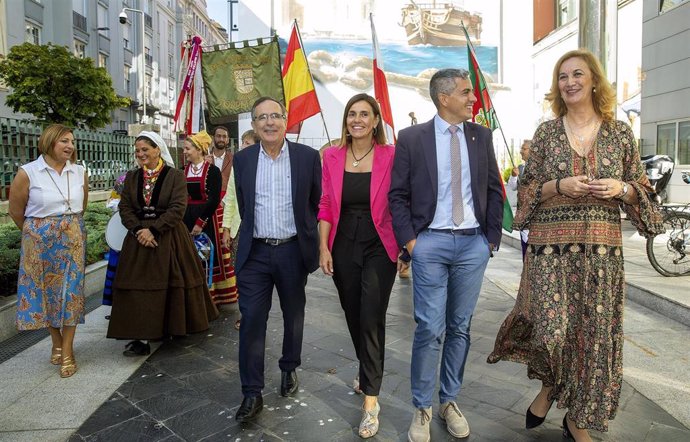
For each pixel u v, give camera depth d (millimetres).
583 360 2658
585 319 2648
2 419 3223
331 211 3217
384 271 3139
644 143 14914
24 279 3869
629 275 6008
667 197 13789
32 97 13672
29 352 4402
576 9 18312
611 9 11695
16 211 3883
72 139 3984
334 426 3125
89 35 28109
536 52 19922
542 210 2793
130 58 34219
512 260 8359
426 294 2895
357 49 18219
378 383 3082
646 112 14875
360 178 3162
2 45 18094
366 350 3068
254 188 3332
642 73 15031
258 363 3281
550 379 2855
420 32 18469
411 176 2945
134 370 4008
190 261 4480
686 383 3600
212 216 5613
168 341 4660
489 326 4938
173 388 3674
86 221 7938
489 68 18906
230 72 6711
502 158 17781
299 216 3318
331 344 4496
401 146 2969
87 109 14297
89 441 2975
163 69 42312
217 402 3453
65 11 24688
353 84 18234
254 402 3221
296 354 3527
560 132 2762
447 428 3041
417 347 2926
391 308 5559
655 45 14375
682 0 13281
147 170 4320
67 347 3918
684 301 4855
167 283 4250
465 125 2965
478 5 18688
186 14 49594
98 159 10625
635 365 3904
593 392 2611
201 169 5293
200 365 4102
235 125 17953
